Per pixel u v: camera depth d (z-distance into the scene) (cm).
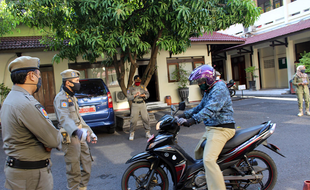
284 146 490
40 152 188
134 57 785
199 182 279
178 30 665
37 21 627
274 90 1644
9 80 1027
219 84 274
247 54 2023
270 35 1547
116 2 576
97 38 607
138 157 288
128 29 712
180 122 271
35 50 956
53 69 1074
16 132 176
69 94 313
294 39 1515
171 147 285
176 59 1292
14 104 177
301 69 754
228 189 296
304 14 1562
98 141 653
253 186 329
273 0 1906
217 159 278
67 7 586
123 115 866
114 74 1159
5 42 995
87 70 1124
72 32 624
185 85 1247
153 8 606
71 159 296
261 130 289
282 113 837
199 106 305
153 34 810
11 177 179
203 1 597
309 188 263
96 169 439
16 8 608
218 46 1555
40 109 185
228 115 276
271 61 1917
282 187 320
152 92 1508
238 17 700
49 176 197
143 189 294
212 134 275
